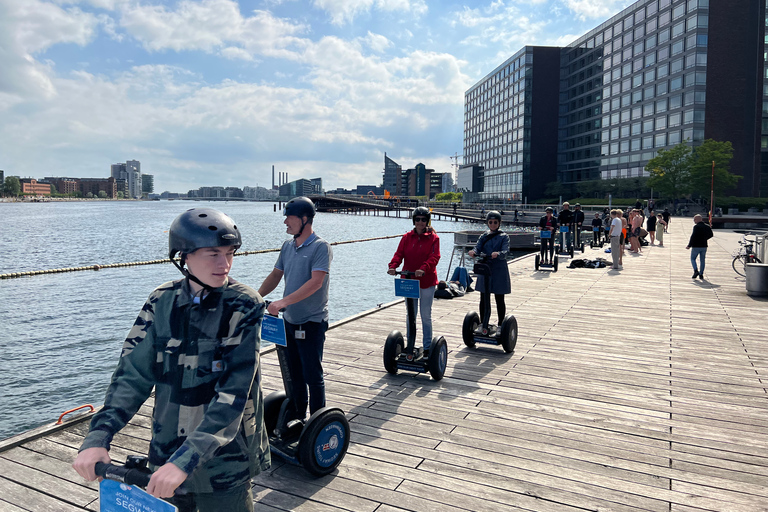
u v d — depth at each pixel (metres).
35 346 11.02
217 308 1.68
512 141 96.62
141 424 4.24
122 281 20.00
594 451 3.91
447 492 3.31
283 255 3.73
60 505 3.10
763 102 64.44
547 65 90.81
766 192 65.00
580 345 7.09
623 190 73.25
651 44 70.00
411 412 4.66
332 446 3.52
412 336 5.51
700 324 8.41
